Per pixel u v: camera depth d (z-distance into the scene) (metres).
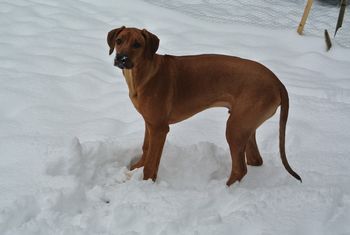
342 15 6.50
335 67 6.23
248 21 7.66
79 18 7.26
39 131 4.39
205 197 3.46
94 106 5.04
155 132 3.82
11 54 6.01
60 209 3.28
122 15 7.48
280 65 6.20
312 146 4.54
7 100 4.90
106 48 6.49
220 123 4.89
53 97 5.07
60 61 5.93
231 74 3.69
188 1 8.55
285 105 3.68
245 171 3.84
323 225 3.20
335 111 5.11
